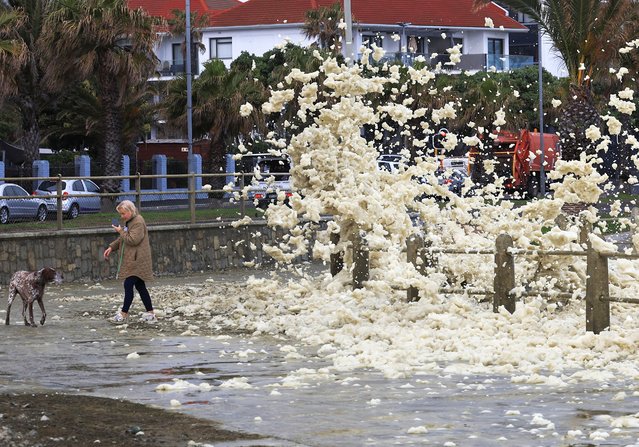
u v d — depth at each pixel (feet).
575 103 169.07
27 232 122.72
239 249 147.02
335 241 91.66
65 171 225.97
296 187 87.71
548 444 38.91
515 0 165.89
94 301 98.89
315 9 355.77
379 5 354.54
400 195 82.69
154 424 43.11
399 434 40.93
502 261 72.69
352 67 85.25
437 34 363.56
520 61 376.07
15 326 79.82
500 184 88.38
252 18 362.53
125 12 206.69
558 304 75.46
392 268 76.84
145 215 139.23
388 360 60.44
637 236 80.43
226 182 251.60
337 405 47.09
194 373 57.57
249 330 76.23
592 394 49.32
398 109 86.12
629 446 38.32
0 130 300.20
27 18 218.79
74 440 40.11
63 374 57.47
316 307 81.87
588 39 165.48
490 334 68.08
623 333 63.87
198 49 357.82
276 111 84.74
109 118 216.54
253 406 46.98
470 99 274.36
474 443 39.19
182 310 87.04
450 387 51.70
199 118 253.03
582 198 75.05
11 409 46.47
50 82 213.46
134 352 65.26
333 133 86.74
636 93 274.57
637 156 80.02
